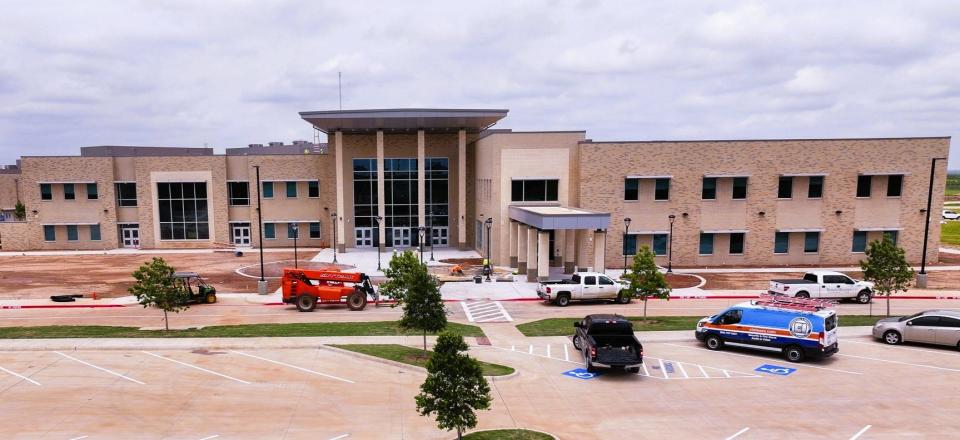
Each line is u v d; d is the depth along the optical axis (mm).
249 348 22781
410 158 56375
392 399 17281
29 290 36250
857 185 44438
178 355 21797
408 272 25844
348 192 56562
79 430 14852
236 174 58000
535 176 43719
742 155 43719
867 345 23359
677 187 43750
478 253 52656
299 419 15680
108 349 22516
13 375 19297
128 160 57156
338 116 48156
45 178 56219
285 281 31062
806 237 45094
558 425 15250
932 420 15562
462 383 13156
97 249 57156
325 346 22781
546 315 29719
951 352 22188
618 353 19578
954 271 42094
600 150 43156
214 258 50781
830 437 14461
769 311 21609
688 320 27672
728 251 44906
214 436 14523
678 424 15320
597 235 37688
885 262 26844
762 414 16031
